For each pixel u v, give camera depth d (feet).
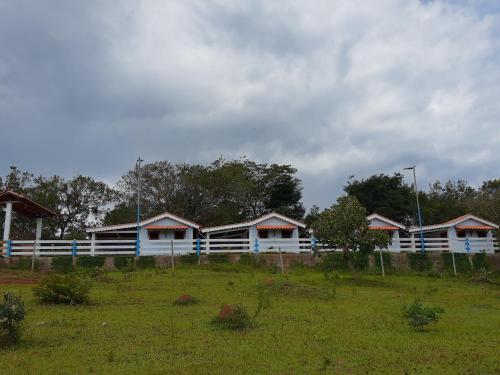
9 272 92.63
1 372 28.76
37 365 30.35
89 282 60.23
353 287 78.28
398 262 114.62
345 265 108.58
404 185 204.33
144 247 114.21
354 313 50.67
